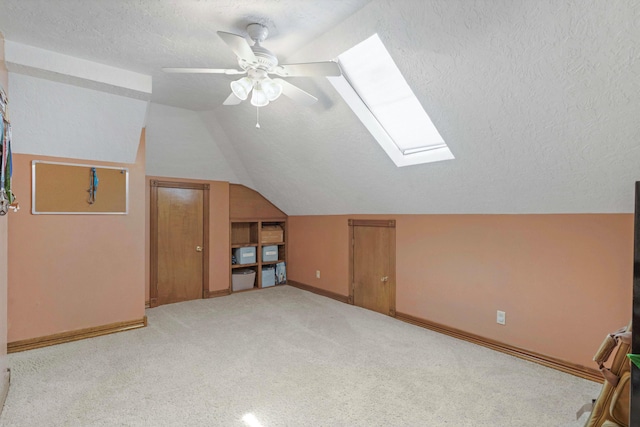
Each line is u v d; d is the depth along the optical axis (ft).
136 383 8.14
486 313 10.43
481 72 6.66
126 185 11.86
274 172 15.40
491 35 6.00
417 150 10.03
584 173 7.38
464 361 9.34
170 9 6.64
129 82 9.48
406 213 12.91
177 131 13.60
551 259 9.02
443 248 11.64
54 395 7.58
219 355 9.75
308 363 9.23
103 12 6.73
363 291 14.78
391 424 6.60
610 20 5.01
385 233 13.80
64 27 7.29
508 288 9.91
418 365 9.09
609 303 8.06
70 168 10.81
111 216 11.59
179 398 7.50
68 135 10.25
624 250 7.84
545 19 5.42
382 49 7.97
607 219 8.09
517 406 7.14
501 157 8.14
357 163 11.51
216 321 12.84
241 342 10.73
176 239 15.53
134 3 6.42
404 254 13.00
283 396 7.59
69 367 8.95
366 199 13.39
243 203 17.81
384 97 9.13
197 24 7.20
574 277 8.62
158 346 10.39
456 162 9.05
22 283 10.03
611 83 5.64
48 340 10.41
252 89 7.68
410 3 6.19
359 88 9.18
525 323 9.53
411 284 12.74
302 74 7.02
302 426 6.55
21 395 7.57
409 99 8.87
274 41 7.92
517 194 8.99
